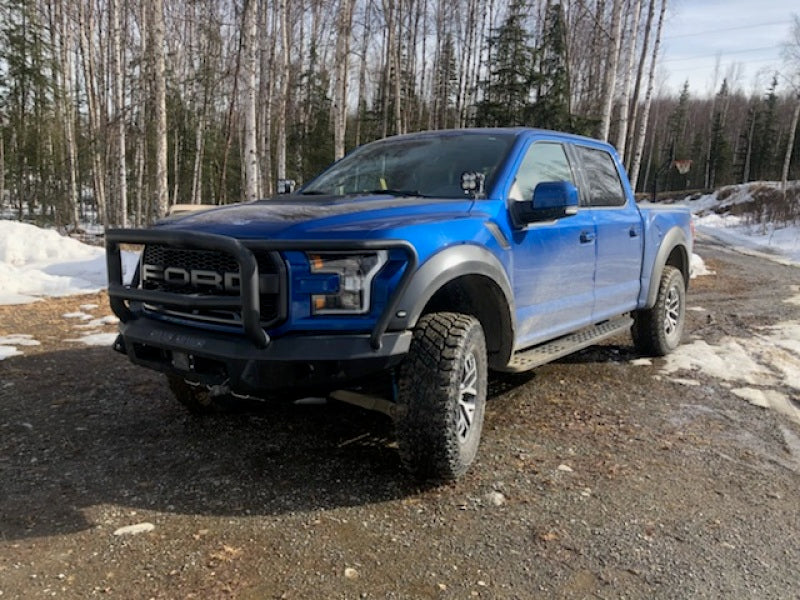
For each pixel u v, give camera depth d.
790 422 4.35
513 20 28.05
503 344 3.76
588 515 3.01
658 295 5.79
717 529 2.91
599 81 28.53
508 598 2.37
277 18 20.98
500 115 28.06
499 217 3.72
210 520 2.89
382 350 2.94
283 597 2.33
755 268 13.84
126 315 3.46
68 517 2.90
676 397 4.84
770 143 70.31
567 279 4.37
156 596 2.32
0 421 4.08
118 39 19.64
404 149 4.59
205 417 4.23
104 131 20.61
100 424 4.08
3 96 27.55
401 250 3.02
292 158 34.16
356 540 2.74
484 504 3.09
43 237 10.79
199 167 28.33
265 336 2.88
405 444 3.15
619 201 5.31
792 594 2.44
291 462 3.55
